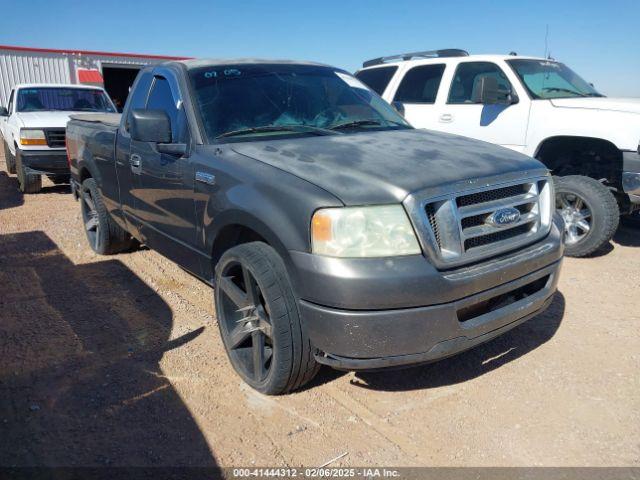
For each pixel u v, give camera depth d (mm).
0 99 20359
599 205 5570
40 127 9070
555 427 2963
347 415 3055
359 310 2604
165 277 5184
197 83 3932
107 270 5375
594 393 3281
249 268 2996
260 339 3170
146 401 3150
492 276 2826
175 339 3916
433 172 2879
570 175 6039
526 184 3188
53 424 2930
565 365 3598
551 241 3262
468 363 3623
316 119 4012
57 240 6457
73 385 3307
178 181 3734
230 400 3178
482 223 2947
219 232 3346
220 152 3447
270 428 2932
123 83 24500
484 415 3066
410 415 3062
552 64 7047
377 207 2652
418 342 2672
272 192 2906
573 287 5008
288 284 2877
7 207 8445
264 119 3840
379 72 8336
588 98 6117
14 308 4445
